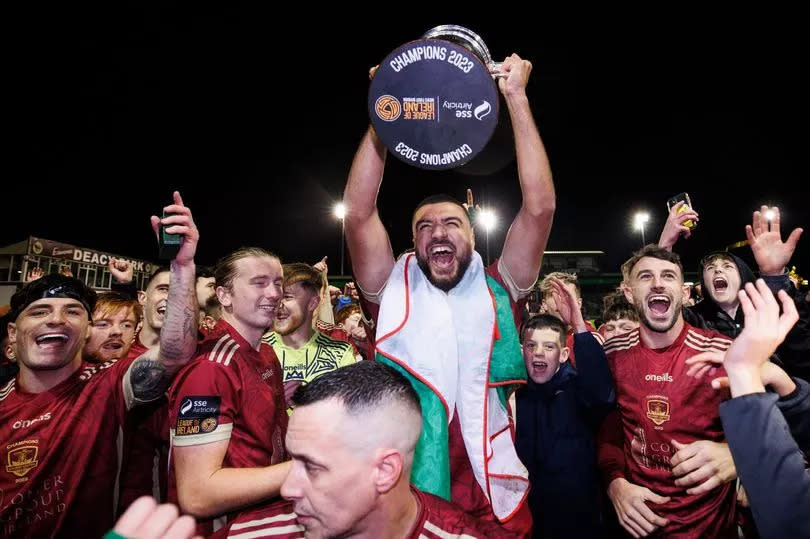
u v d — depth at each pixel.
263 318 2.11
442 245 1.94
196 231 1.93
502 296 2.02
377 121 1.71
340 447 0.98
